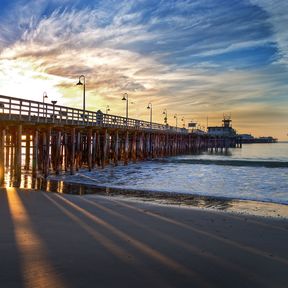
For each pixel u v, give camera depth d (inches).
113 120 1485.0
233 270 259.8
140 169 1353.3
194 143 3405.5
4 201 489.4
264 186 896.3
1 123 794.8
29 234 330.3
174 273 249.4
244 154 3245.6
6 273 236.5
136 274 244.1
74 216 418.0
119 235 342.0
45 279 229.3
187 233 360.8
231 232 373.1
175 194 719.7
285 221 436.5
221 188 851.4
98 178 1013.2
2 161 787.4
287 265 273.3
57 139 1069.8
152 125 2124.8
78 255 276.5
